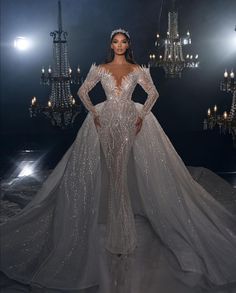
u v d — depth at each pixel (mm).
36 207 4199
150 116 4137
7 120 11898
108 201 3865
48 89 11898
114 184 3809
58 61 7617
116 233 3795
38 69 11773
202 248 3781
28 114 11906
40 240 4023
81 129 4074
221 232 4027
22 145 10617
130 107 3850
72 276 3535
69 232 3805
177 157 4230
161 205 4039
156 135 4121
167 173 4059
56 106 7527
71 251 3705
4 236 4082
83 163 3965
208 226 4035
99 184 3947
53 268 3600
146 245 4078
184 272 3629
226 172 8352
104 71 3877
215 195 5852
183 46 11414
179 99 11945
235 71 11602
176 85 11898
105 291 3383
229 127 6652
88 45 11703
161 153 4094
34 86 11867
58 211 3924
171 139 11055
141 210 4625
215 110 6867
